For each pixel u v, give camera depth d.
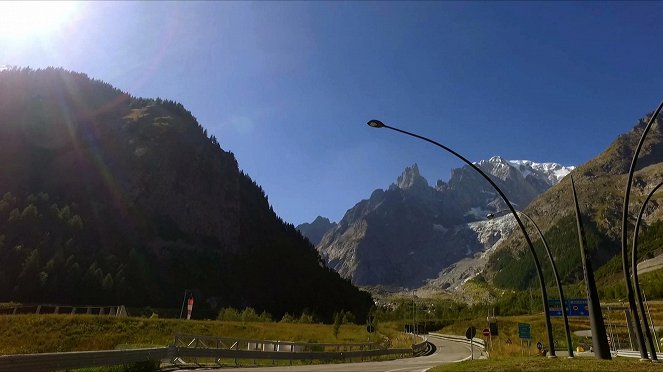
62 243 166.62
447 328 145.75
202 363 28.88
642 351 20.47
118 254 182.12
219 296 197.12
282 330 75.50
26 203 178.75
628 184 21.45
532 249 28.17
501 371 18.75
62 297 139.00
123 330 55.62
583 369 17.70
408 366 30.88
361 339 75.81
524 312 182.38
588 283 22.56
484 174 27.56
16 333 48.56
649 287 144.38
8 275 138.00
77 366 18.06
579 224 23.36
